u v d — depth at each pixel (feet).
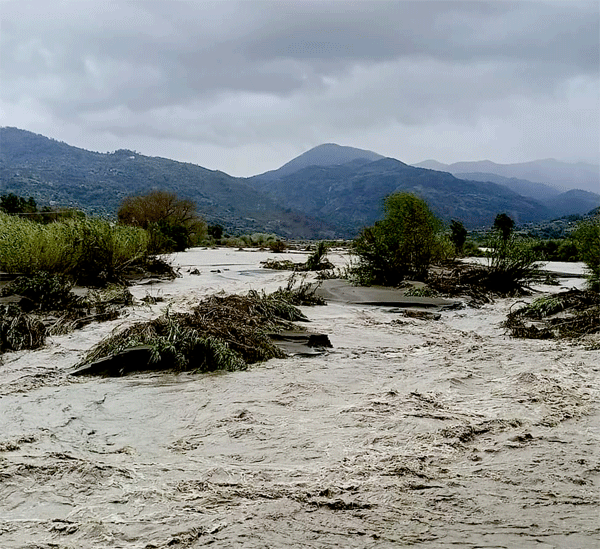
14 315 29.68
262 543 9.53
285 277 66.80
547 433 15.23
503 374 22.24
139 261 66.33
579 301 38.24
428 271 61.16
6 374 22.20
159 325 25.72
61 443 14.67
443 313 40.52
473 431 15.38
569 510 10.81
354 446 14.33
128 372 22.52
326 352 26.61
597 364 23.76
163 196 169.68
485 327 34.91
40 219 109.29
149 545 9.47
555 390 19.44
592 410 17.30
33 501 11.18
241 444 14.55
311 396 19.10
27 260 50.06
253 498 11.30
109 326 32.60
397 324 35.19
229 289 53.47
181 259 102.12
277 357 25.41
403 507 10.89
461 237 111.45
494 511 10.75
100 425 16.26
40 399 18.78
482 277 53.42
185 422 16.53
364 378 21.74
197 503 11.08
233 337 25.40
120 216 167.53
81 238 53.98
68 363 24.14
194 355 23.50
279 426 15.93
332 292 50.52
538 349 27.12
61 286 39.58
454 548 9.41
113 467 12.87
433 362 24.45
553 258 108.58
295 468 12.92
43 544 9.53
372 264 57.52
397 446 14.32
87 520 10.35
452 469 12.82
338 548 9.40
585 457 13.50
